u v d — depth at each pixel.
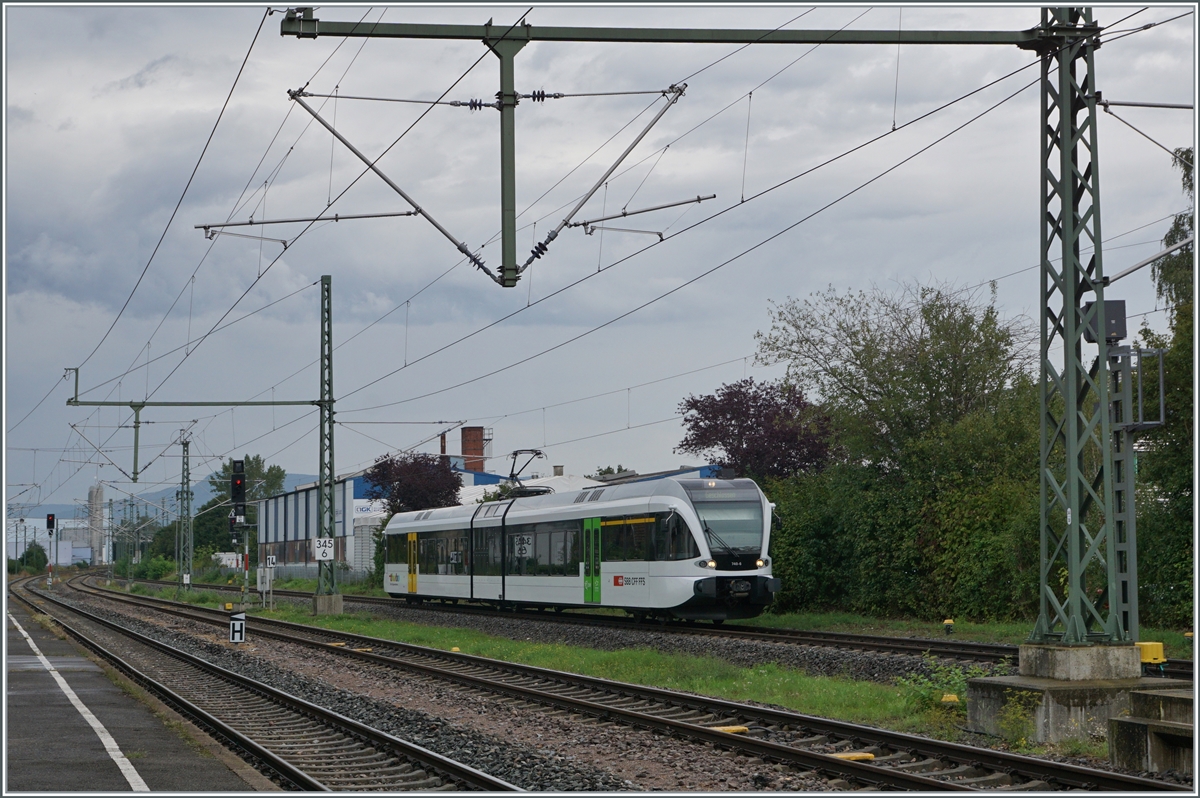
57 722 15.86
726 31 15.55
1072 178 15.27
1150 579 27.47
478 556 41.78
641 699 18.36
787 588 38.50
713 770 12.69
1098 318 15.03
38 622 43.19
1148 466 26.94
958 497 32.69
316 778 12.52
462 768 12.27
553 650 27.17
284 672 24.41
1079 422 15.34
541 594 37.28
